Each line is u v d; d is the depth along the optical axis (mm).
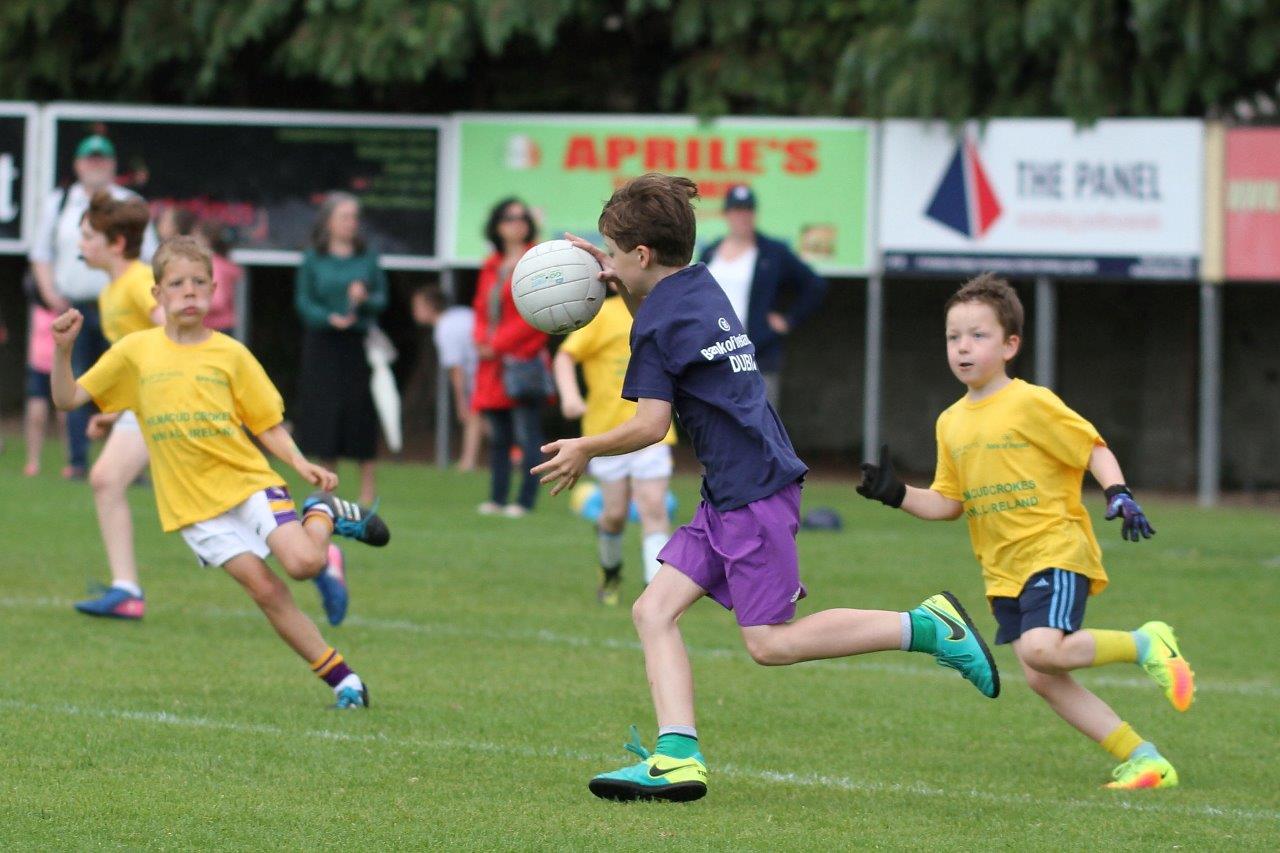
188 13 58406
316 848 14062
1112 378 59688
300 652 20500
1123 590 33219
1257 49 50750
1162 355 58812
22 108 55656
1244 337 58594
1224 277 51188
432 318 56062
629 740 19312
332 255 42188
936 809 16391
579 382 61906
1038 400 17891
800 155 53469
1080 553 18031
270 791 16031
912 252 53062
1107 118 52125
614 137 54375
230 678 22328
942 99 52438
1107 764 19250
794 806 16297
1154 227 51562
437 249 55406
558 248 17484
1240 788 18000
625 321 29969
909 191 52969
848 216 53312
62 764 16906
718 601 16656
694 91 56250
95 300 38969
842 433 63906
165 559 33594
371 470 44031
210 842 14180
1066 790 17703
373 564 34281
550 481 16109
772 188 53656
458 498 47188
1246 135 50844
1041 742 20391
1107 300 59469
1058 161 52000
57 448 58312
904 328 63250
